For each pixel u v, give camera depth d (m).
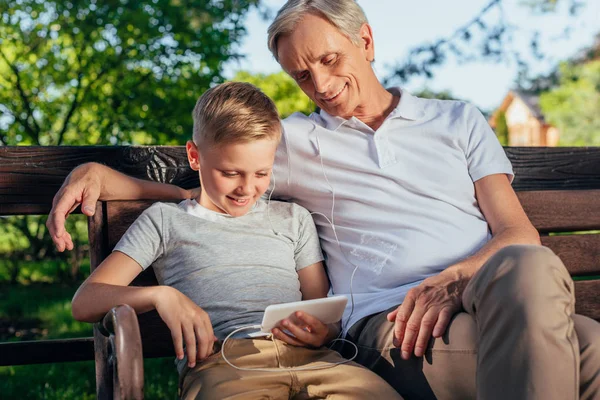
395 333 1.71
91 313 1.59
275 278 1.87
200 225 1.88
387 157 2.06
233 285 1.81
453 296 1.70
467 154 2.12
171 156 2.18
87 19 7.07
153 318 2.03
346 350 1.94
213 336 1.58
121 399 1.30
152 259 1.83
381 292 1.96
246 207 1.88
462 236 2.01
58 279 7.71
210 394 1.53
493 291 1.39
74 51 7.30
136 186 1.97
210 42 7.24
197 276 1.81
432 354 1.65
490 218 2.05
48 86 7.33
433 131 2.10
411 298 1.71
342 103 2.09
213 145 1.80
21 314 6.19
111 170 1.93
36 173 2.04
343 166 2.08
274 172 2.12
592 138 18.78
